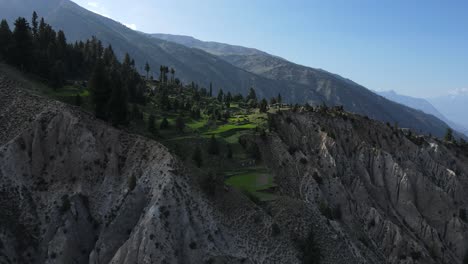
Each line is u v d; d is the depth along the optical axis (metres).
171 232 67.00
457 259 111.06
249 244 70.88
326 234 81.62
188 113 137.50
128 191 74.06
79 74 140.50
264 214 78.06
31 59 108.56
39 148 78.62
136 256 63.84
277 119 129.38
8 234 66.94
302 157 111.06
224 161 102.56
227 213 74.44
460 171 147.75
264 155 109.50
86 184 76.56
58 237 68.56
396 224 113.19
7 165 74.69
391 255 101.19
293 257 72.12
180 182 73.06
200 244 67.88
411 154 140.88
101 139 82.56
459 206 126.38
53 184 76.38
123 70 154.50
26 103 86.38
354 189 115.25
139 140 83.12
